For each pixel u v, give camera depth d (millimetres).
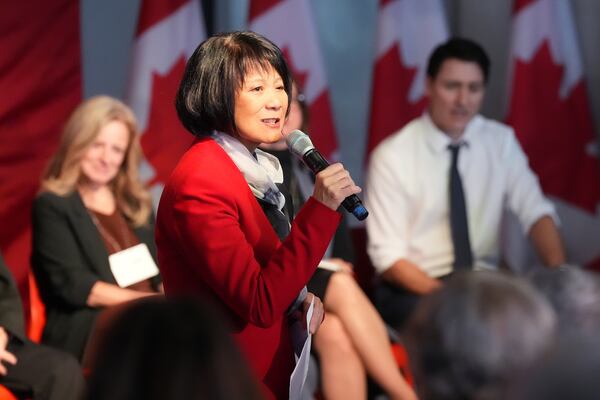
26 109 8125
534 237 7449
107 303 6258
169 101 8078
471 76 7145
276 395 3916
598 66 8891
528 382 2133
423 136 7305
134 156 6723
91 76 8547
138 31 8211
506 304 2262
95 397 1884
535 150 8531
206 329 1917
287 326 4012
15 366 5777
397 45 8555
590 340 2113
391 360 6055
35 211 6449
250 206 3797
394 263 7031
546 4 8578
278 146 6809
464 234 7195
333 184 3707
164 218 3814
